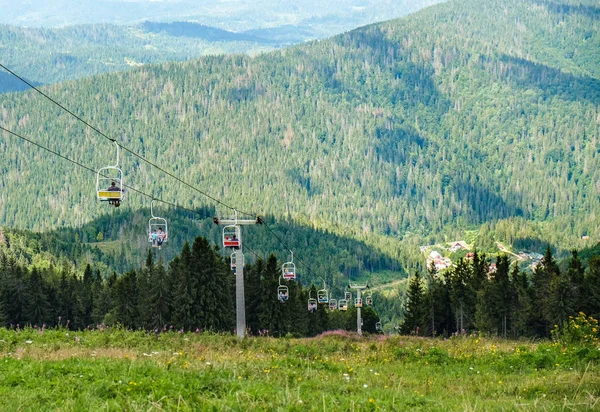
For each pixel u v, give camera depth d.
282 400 39.84
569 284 193.38
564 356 72.25
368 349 94.69
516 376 64.19
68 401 38.00
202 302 196.62
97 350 69.31
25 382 44.69
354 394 46.81
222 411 36.81
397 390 48.06
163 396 39.28
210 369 51.75
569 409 40.88
